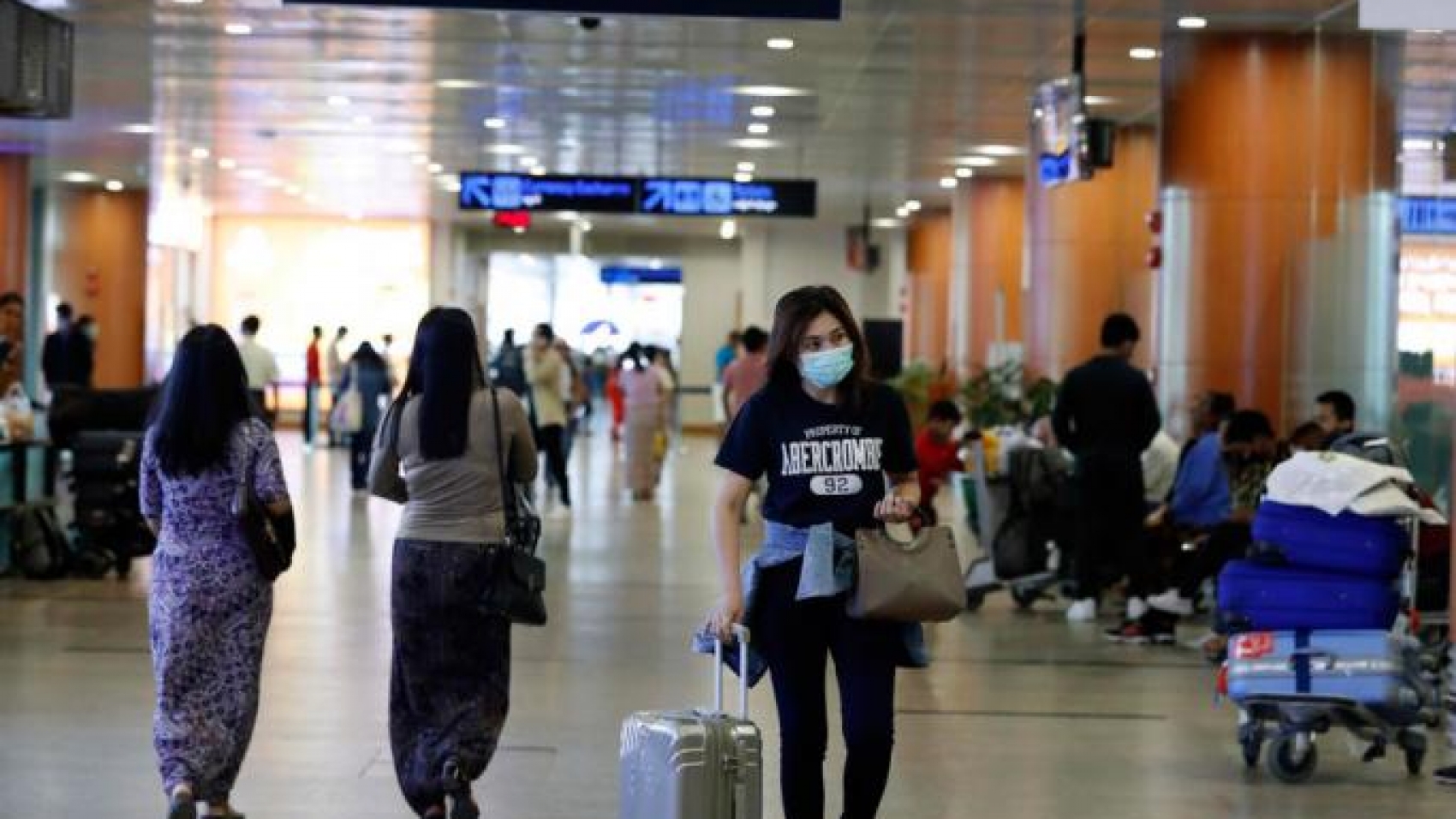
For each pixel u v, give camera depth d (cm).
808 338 820
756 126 3278
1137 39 2291
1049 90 2375
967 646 1661
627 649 1565
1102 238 3341
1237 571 1152
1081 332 3362
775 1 1416
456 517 941
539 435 3023
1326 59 2189
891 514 800
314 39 2448
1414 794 1092
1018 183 4153
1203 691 1430
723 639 805
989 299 4166
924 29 2267
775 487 823
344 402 3366
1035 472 1892
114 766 1091
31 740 1160
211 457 909
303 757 1127
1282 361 2202
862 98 2897
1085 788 1089
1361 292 2203
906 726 1271
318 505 2947
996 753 1184
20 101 1677
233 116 3303
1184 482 1744
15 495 1984
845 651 820
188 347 917
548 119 3244
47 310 4847
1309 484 1142
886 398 836
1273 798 1076
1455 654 1175
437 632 941
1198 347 2212
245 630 923
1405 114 2747
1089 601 1828
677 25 2277
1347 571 1138
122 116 3322
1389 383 2211
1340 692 1112
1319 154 2189
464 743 931
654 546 2450
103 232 4866
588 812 994
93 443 2017
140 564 2183
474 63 2636
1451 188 2872
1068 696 1405
